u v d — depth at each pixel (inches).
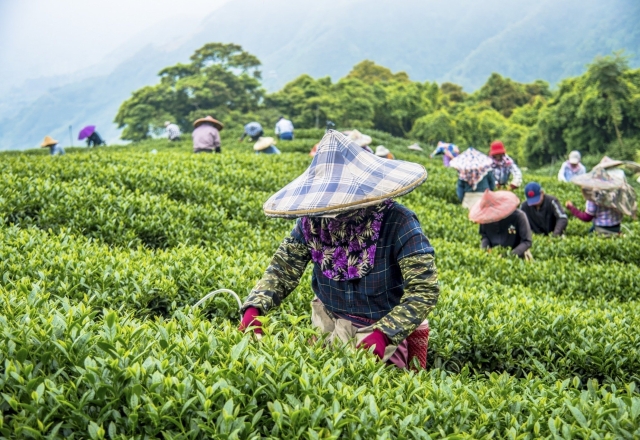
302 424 103.0
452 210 535.8
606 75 2182.6
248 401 108.9
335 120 3393.2
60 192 322.0
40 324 126.9
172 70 3563.0
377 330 133.2
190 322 141.6
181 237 298.8
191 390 105.0
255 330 143.0
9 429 93.0
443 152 914.7
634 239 404.2
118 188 360.5
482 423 117.2
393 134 3823.8
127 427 99.1
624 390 185.6
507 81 4498.0
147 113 3257.9
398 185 132.6
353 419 104.2
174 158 544.7
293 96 3523.6
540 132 2426.2
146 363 109.7
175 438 96.3
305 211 130.6
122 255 226.8
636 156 2103.8
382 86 3907.5
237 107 3400.6
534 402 125.0
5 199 305.9
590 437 110.5
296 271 149.5
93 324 126.9
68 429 98.0
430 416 114.0
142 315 187.8
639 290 311.7
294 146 1284.4
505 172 552.4
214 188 402.6
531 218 426.9
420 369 148.1
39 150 1600.6
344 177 134.7
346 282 144.2
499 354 198.7
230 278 209.0
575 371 195.2
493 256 342.3
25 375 103.5
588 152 2306.8
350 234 140.5
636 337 201.5
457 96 5039.4
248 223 347.9
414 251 136.6
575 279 322.7
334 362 125.7
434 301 135.6
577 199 640.4
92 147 1342.3
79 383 103.0
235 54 3767.2
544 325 208.8
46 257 210.1
